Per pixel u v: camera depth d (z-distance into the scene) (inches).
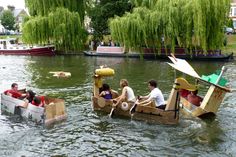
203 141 512.7
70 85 986.1
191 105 647.1
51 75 1197.1
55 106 604.4
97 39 2279.8
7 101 657.0
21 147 490.3
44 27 1941.4
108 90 679.1
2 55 2059.5
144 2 1844.2
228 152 471.2
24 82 1048.2
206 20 1534.2
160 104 605.6
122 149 485.4
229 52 1791.3
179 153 470.0
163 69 1330.0
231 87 936.3
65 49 2004.2
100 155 465.1
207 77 679.1
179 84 581.3
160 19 1631.4
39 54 2028.8
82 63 1590.8
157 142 510.6
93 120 615.8
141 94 847.1
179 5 1578.5
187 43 1572.3
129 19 1692.9
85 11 2249.0
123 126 583.5
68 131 558.6
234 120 615.8
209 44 1566.2
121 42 1734.7
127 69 1341.0
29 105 609.3
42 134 543.8
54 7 2028.8
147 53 1750.7
